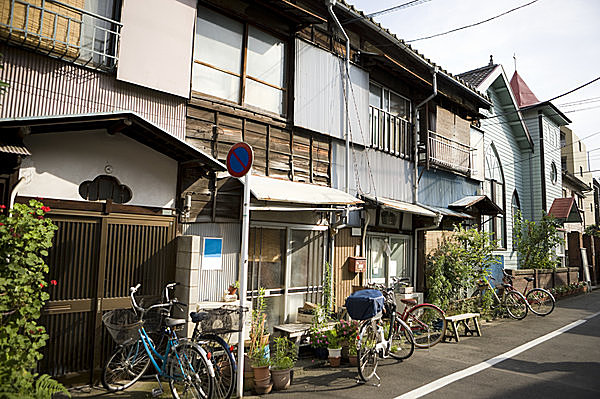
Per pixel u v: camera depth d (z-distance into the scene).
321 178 8.62
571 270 18.34
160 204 5.96
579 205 29.06
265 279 7.27
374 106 10.37
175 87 6.19
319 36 8.91
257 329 5.98
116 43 5.65
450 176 12.99
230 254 6.79
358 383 5.70
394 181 10.52
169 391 5.19
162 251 5.94
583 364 6.74
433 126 12.16
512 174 18.66
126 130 5.47
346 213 8.07
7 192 4.61
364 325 6.13
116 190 5.65
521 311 11.31
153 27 5.98
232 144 7.05
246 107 7.30
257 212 7.14
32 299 4.25
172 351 4.97
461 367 6.52
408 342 7.30
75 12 5.34
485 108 14.52
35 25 4.97
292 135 8.09
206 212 6.49
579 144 32.12
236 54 7.36
